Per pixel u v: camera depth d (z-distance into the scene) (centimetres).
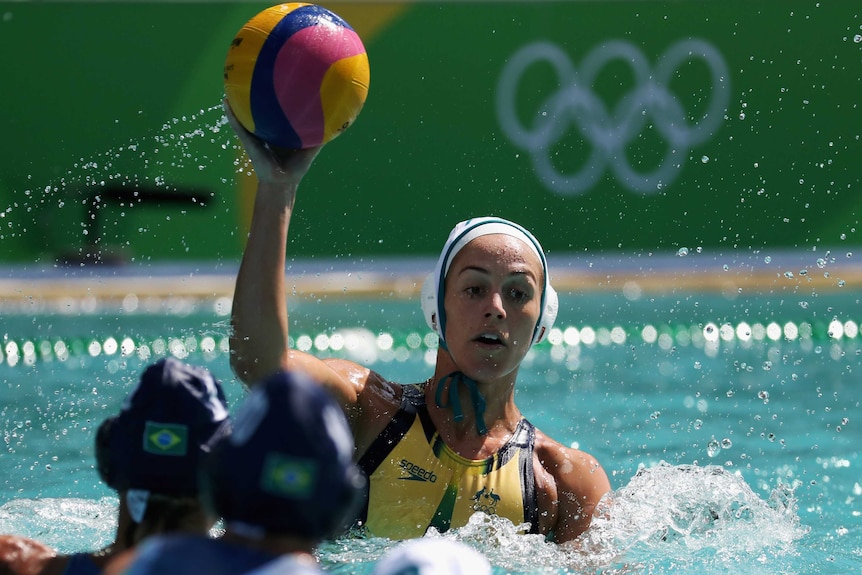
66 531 1057
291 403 414
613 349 2495
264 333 768
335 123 796
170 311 2870
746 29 3753
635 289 3212
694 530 1024
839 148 3731
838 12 3725
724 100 3756
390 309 2916
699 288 3212
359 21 3788
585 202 3781
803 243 3744
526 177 3794
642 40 3775
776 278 3328
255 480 406
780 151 3744
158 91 3747
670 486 1068
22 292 3119
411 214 3772
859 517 1188
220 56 3750
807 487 1335
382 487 885
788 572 939
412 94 3794
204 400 552
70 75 3719
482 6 3788
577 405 1859
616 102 3784
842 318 2739
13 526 1066
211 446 545
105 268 3509
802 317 2766
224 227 3672
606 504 945
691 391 1984
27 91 3706
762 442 1583
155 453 540
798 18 3734
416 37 3791
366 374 942
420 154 3781
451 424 917
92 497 1215
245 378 781
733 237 3750
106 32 3731
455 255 915
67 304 2972
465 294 895
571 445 1565
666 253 3741
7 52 3700
